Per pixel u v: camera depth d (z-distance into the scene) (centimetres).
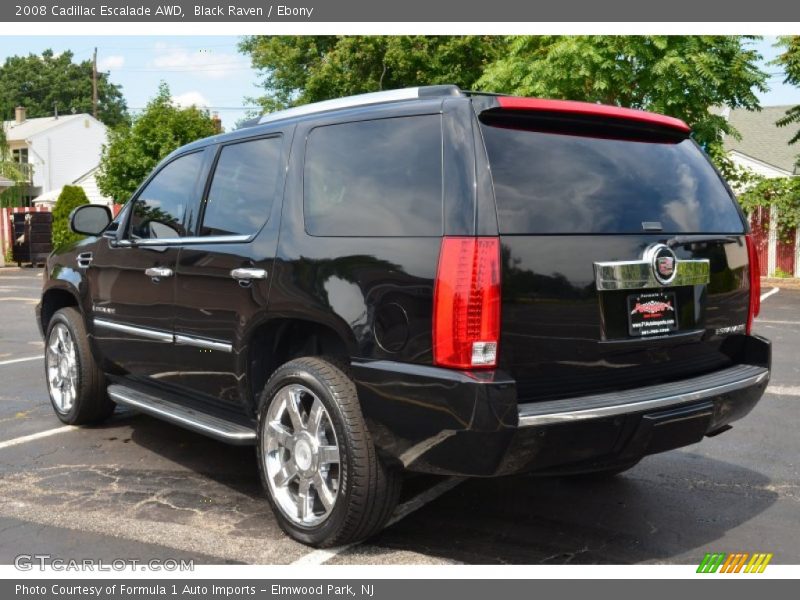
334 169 371
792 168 3066
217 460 503
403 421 322
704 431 357
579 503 428
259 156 420
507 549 369
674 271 352
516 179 321
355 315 340
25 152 5488
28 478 466
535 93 1717
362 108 372
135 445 535
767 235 1888
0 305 1420
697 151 399
